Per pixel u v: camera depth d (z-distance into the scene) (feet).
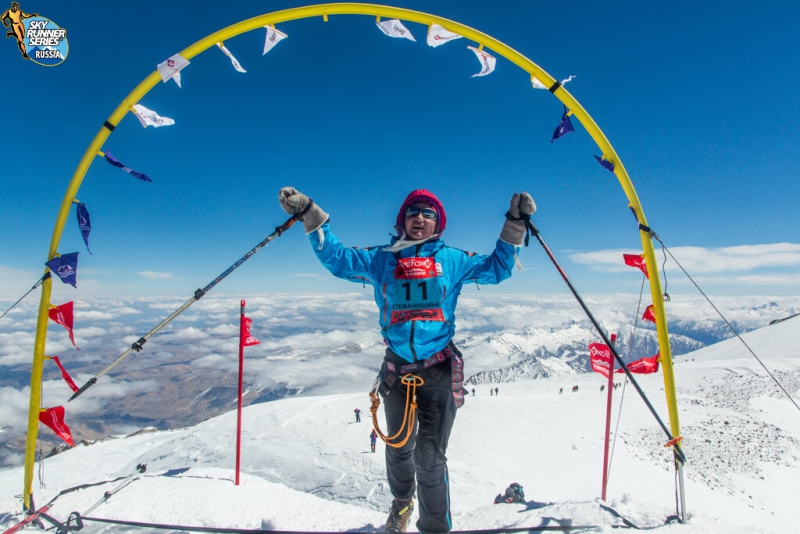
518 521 13.61
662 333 14.08
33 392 14.57
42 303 14.51
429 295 11.43
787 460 122.21
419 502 11.37
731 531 11.69
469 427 131.85
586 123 14.19
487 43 14.10
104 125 14.24
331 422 143.95
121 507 15.80
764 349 383.45
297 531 13.98
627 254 14.92
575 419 143.23
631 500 14.76
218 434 139.44
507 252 11.92
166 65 13.76
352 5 13.62
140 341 13.06
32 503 14.98
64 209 14.46
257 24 13.84
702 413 160.04
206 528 14.05
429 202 12.03
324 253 11.80
